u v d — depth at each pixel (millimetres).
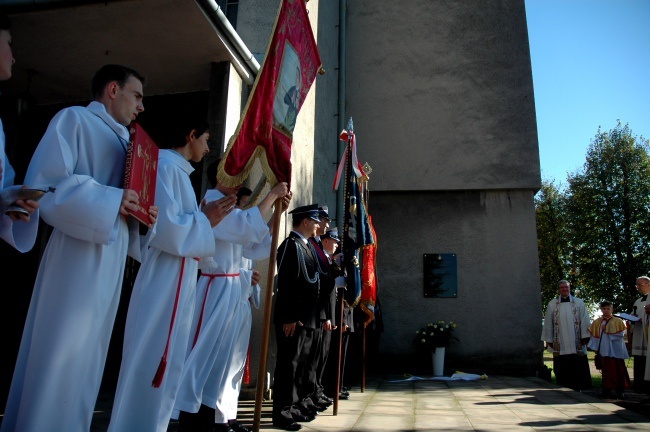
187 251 2816
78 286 2197
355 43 12953
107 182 2432
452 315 11672
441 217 12188
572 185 22734
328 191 10461
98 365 2297
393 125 12492
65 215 2135
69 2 4945
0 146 2109
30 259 6586
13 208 1968
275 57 4008
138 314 2777
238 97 6121
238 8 7293
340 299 5742
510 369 11266
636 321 9336
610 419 5625
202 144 3322
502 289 11688
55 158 2180
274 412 4523
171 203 2824
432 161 12250
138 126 2385
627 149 21734
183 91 6531
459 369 11391
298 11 4363
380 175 12281
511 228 11961
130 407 2674
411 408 6164
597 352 9336
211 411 3668
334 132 11406
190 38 5461
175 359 2871
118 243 2383
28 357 2164
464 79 12570
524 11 12766
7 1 4914
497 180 12055
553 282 23656
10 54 2174
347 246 5895
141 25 5262
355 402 6609
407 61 12773
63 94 6535
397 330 11703
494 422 5289
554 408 6371
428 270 11914
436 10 12961
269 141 3885
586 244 21781
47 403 2084
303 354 4754
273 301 6176
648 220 20578
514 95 12391
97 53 5727
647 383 9289
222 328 3764
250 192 4652
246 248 4391
